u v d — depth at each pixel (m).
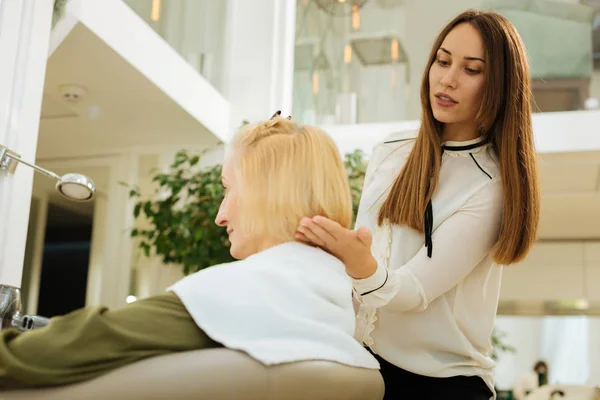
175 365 0.93
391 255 1.69
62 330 0.94
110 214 4.87
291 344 0.98
